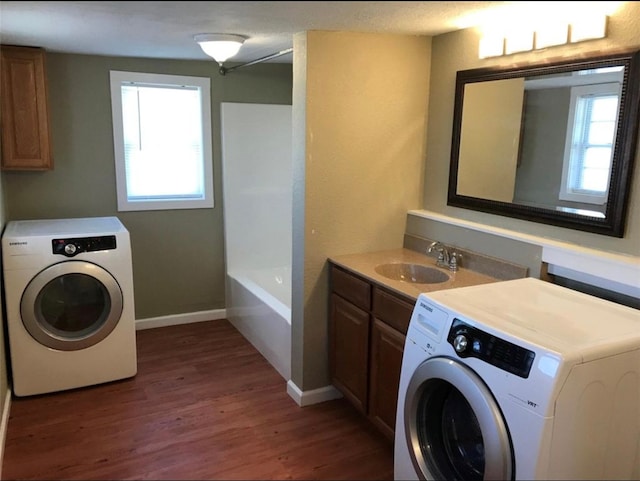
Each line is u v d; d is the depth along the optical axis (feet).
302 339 9.87
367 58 9.25
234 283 13.93
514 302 6.53
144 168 13.35
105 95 12.44
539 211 7.79
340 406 10.11
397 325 8.01
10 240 9.62
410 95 9.77
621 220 6.70
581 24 6.94
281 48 10.87
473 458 6.21
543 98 7.59
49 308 10.31
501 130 8.32
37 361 10.16
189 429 9.25
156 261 13.79
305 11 7.04
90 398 10.30
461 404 6.33
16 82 10.96
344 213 9.72
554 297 6.75
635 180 6.56
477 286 7.15
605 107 6.77
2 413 9.04
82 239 10.17
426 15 7.38
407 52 9.56
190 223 13.98
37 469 8.14
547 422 4.99
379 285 8.32
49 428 9.25
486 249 8.64
